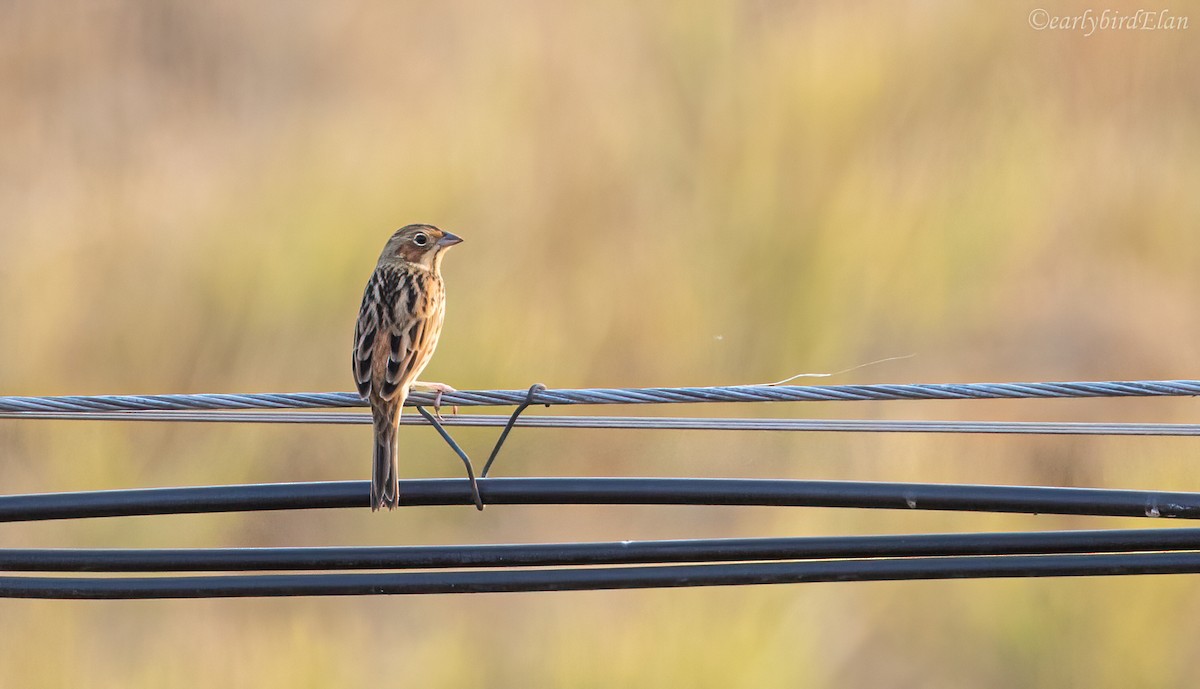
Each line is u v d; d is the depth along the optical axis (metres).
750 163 17.25
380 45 20.28
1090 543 6.41
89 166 18.61
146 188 17.56
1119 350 17.95
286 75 20.53
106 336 16.00
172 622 13.29
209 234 16.38
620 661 12.08
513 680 12.70
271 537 15.06
